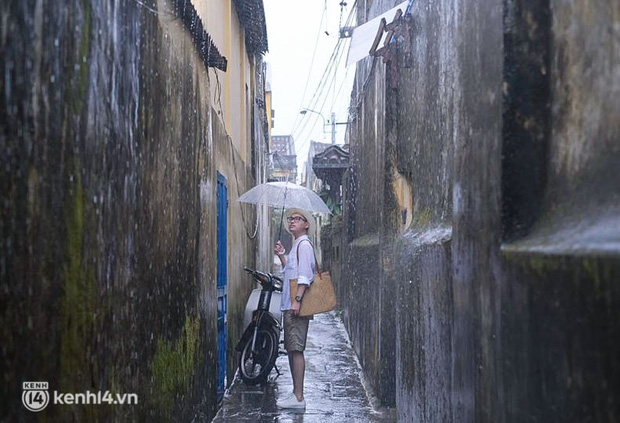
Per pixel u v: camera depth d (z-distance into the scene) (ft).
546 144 7.97
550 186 7.81
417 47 17.01
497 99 8.32
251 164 41.32
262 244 49.52
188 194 14.82
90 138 8.07
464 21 10.35
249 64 40.65
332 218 58.59
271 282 24.91
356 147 38.86
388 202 21.52
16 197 6.29
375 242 25.17
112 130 8.95
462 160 10.22
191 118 15.38
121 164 9.35
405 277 16.43
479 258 9.11
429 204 15.08
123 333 9.34
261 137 55.26
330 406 21.59
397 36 18.71
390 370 21.31
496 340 8.31
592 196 6.70
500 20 8.24
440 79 13.56
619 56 6.22
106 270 8.60
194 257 15.55
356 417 20.21
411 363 15.35
